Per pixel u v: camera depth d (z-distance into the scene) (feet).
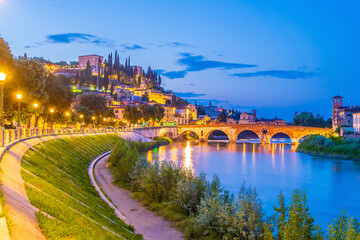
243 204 86.48
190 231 89.45
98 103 451.12
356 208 156.76
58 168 114.11
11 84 185.68
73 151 183.73
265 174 246.47
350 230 65.26
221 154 394.73
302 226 70.18
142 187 134.10
